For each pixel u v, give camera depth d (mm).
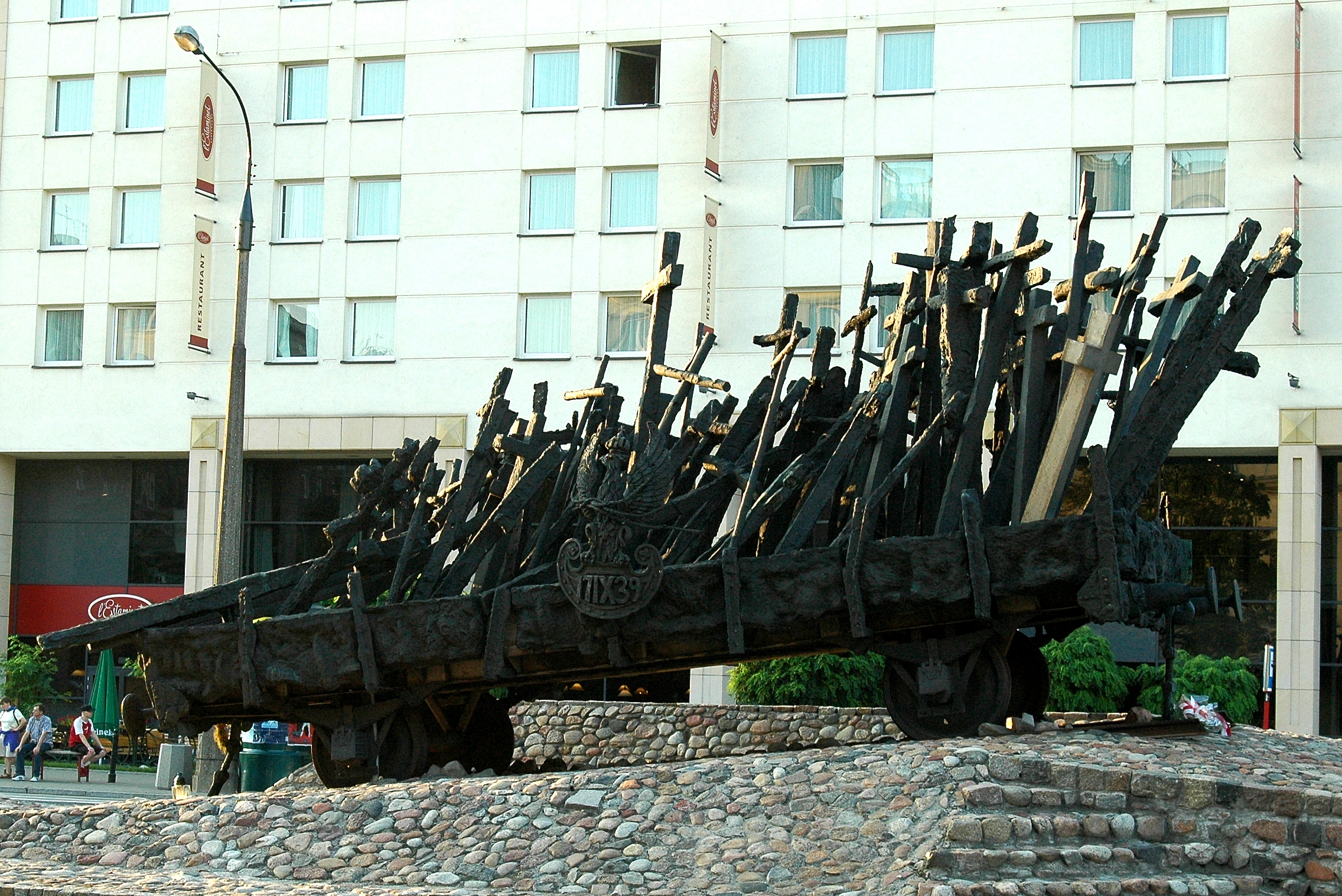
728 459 16703
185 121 43250
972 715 14984
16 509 45125
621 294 39531
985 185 37344
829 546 15227
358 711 16625
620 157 39688
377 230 41781
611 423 17797
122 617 16797
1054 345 15891
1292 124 35656
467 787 13852
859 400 16047
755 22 39062
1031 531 14430
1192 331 15578
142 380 43000
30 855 14461
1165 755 13297
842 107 38344
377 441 40656
